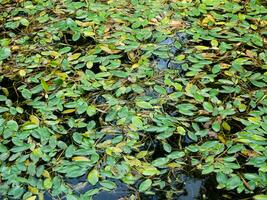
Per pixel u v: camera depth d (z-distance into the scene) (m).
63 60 3.23
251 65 3.19
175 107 2.84
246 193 2.34
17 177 2.42
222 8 3.73
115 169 2.46
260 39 3.37
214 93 2.91
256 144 2.54
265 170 2.41
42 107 2.85
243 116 2.77
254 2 3.80
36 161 2.50
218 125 2.68
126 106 2.84
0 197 2.34
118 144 2.59
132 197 2.36
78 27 3.56
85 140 2.62
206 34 3.45
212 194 2.38
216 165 2.45
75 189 2.40
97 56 3.34
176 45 3.34
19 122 2.80
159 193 2.38
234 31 3.51
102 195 2.39
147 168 2.46
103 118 2.80
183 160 2.53
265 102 2.83
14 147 2.58
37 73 3.17
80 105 2.86
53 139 2.63
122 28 3.53
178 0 3.84
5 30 3.63
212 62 3.23
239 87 2.95
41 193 2.35
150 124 2.74
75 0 3.96
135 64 3.17
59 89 3.00
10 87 3.09
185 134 2.66
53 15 3.76
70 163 2.50
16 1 3.94
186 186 2.41
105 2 3.89
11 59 3.30
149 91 2.99
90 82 3.04
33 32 3.59
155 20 3.61
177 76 3.10
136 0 3.86
